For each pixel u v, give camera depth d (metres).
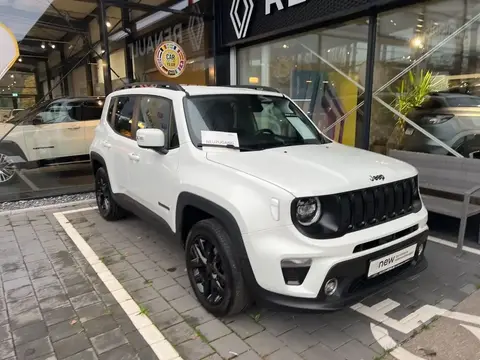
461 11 4.99
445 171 4.63
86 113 7.41
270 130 3.63
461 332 2.68
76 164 7.39
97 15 7.09
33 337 2.68
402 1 5.09
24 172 6.88
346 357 2.45
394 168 2.88
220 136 3.22
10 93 6.56
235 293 2.67
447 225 4.86
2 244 4.48
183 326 2.79
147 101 4.04
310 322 2.83
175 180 3.23
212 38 8.54
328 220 2.39
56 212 5.80
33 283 3.49
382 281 2.63
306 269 2.35
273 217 2.38
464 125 5.18
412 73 5.70
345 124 6.62
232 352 2.51
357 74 6.23
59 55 6.97
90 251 4.23
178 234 3.28
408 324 2.79
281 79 7.80
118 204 4.71
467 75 5.09
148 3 7.66
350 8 5.51
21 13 6.38
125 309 3.03
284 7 6.62
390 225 2.64
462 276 3.52
